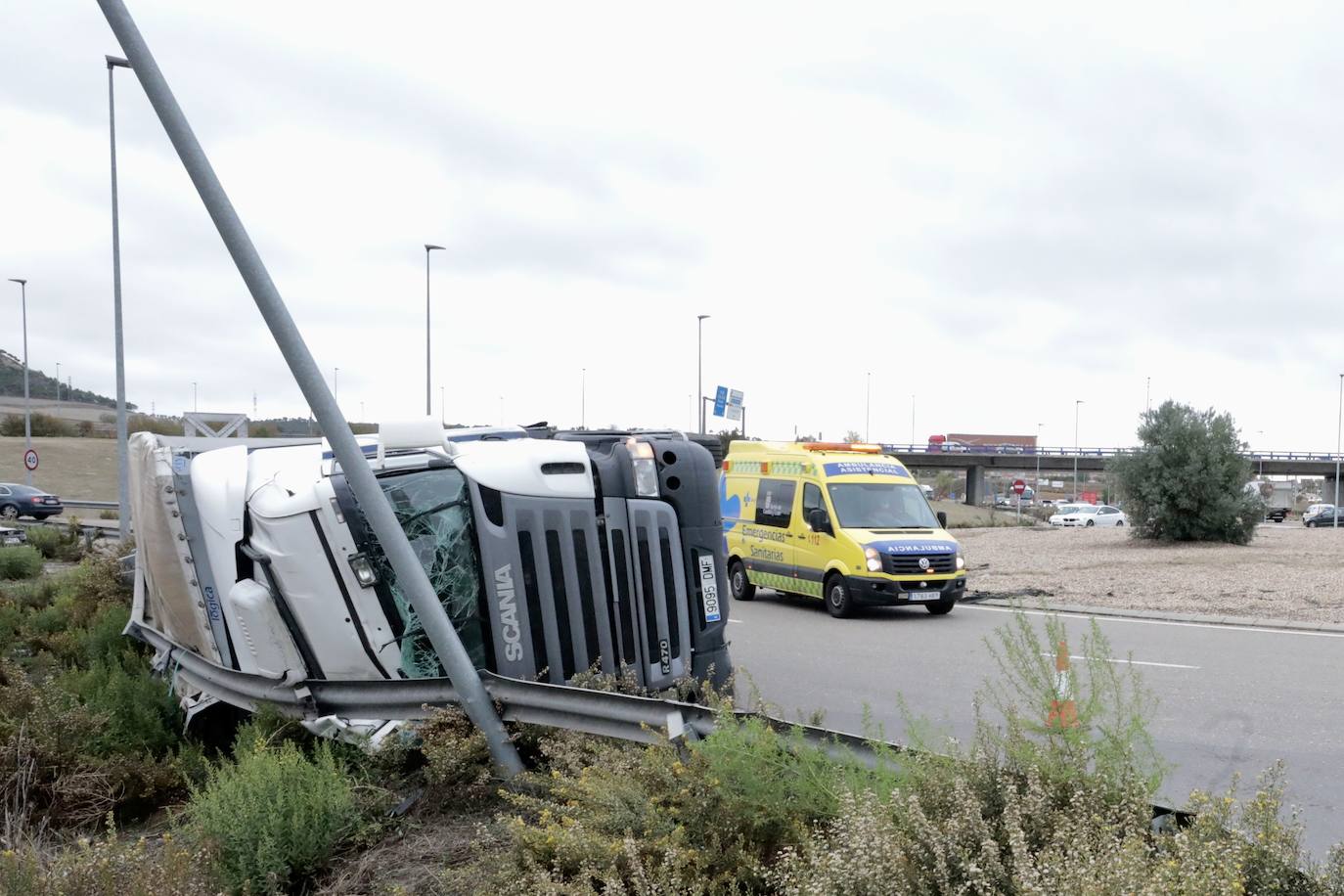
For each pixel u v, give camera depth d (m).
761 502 16.75
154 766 6.21
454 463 6.39
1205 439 27.39
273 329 5.34
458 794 5.41
